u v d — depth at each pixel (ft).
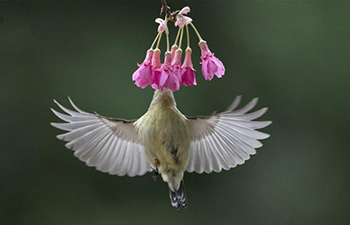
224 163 20.20
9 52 39.91
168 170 19.62
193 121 20.11
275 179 40.68
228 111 19.49
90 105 39.81
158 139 19.16
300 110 40.93
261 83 41.16
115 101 39.91
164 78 16.33
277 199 40.22
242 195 40.16
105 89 40.27
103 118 20.06
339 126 40.81
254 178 40.45
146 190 39.34
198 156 20.31
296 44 41.32
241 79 41.14
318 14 41.39
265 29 41.73
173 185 19.67
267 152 40.70
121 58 40.93
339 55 41.04
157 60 16.75
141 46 41.47
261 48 41.55
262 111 19.44
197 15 41.78
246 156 19.98
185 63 17.13
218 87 40.78
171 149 19.19
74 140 19.67
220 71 17.06
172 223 39.24
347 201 39.83
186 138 19.47
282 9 41.70
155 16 41.93
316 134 40.70
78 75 40.27
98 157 19.98
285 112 40.91
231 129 20.01
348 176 40.52
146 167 20.17
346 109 40.75
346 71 40.83
